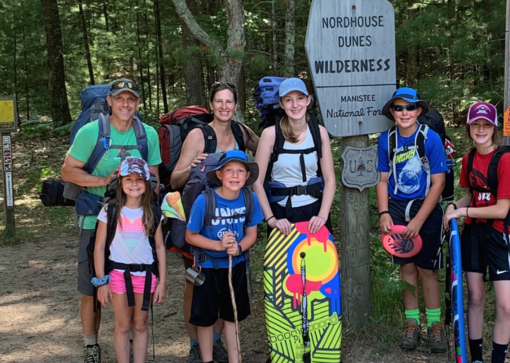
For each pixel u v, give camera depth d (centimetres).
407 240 379
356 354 387
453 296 327
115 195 337
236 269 347
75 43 2030
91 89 395
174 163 418
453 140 947
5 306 530
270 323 348
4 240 782
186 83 1364
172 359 403
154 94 2306
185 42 1230
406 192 379
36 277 627
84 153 350
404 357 383
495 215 328
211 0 1526
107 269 334
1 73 1966
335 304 350
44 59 1989
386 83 401
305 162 349
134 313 342
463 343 321
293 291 348
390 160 383
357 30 392
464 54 927
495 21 921
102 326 473
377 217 640
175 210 350
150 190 335
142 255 335
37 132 1691
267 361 373
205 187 341
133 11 1859
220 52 756
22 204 1048
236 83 767
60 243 786
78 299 550
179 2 741
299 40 1100
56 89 1775
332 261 351
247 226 348
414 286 391
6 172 788
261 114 377
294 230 350
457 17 1074
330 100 394
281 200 354
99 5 2088
